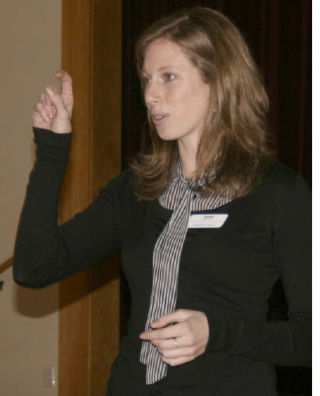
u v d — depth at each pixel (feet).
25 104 21.72
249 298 7.45
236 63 7.79
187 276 7.55
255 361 7.47
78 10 20.81
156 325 6.78
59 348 21.40
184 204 7.91
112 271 22.00
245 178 7.63
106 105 21.52
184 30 7.73
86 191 20.88
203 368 7.33
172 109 7.71
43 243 7.95
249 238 7.47
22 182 21.79
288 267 7.30
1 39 21.97
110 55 21.65
